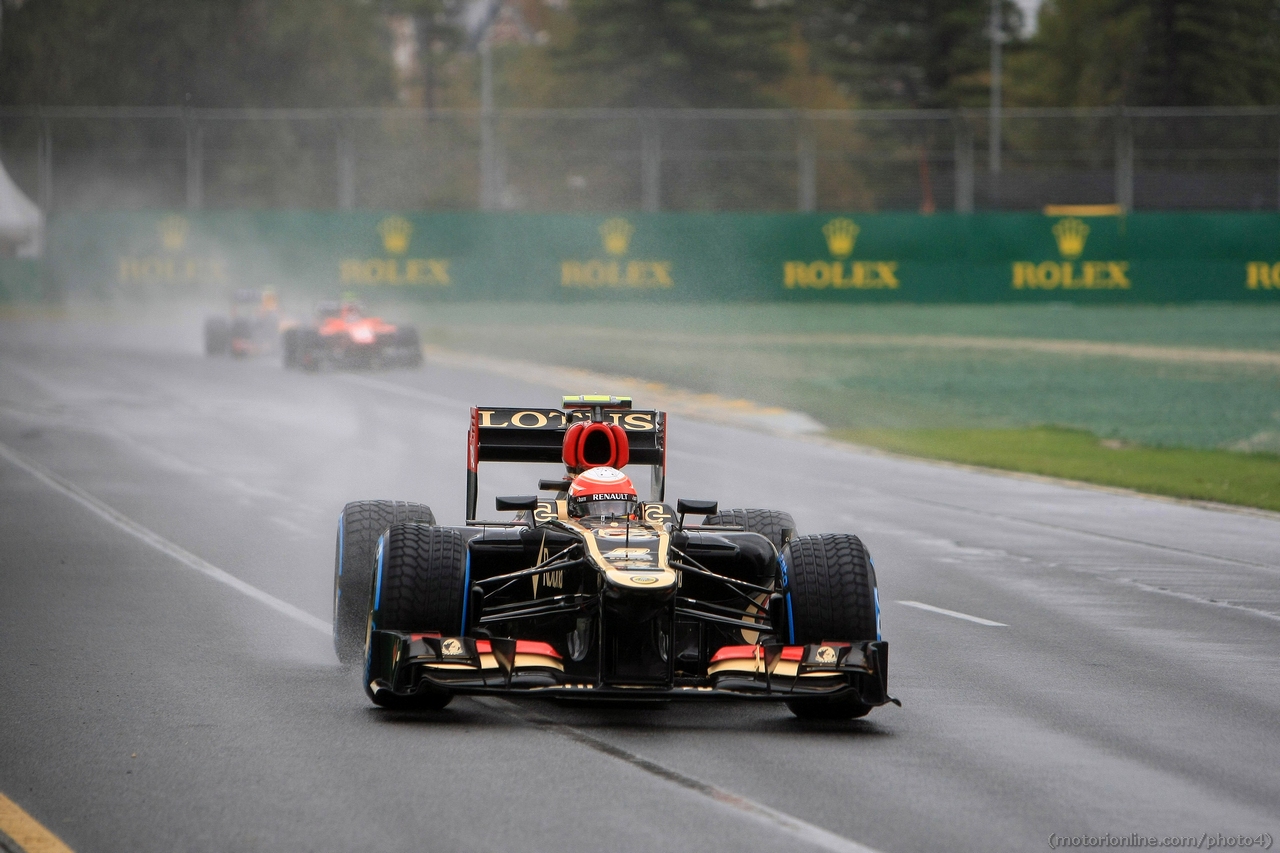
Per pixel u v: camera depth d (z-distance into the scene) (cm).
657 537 3066
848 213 19825
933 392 12506
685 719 3103
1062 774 2722
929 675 3600
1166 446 9500
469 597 2994
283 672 3494
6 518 6088
